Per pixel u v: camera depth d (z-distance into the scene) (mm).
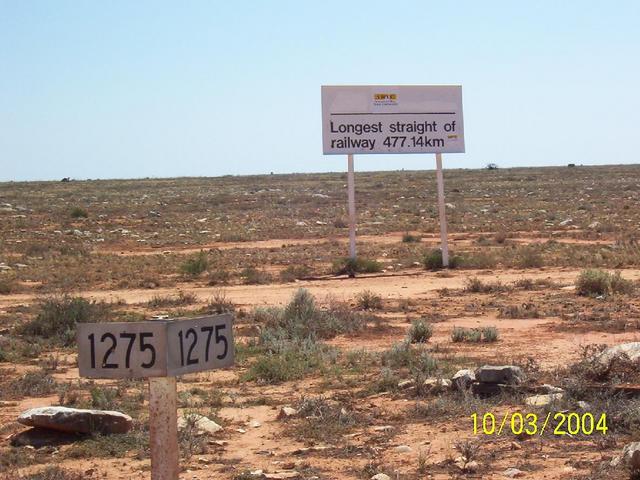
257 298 27484
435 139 35000
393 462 10211
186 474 9984
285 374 15688
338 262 35000
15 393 14930
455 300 26062
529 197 82312
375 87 34688
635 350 13336
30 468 10516
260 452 10969
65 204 81750
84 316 21984
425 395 13633
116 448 11211
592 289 26125
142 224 61156
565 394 12281
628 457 9180
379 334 20547
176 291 29719
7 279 33250
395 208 72938
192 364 6391
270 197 89312
